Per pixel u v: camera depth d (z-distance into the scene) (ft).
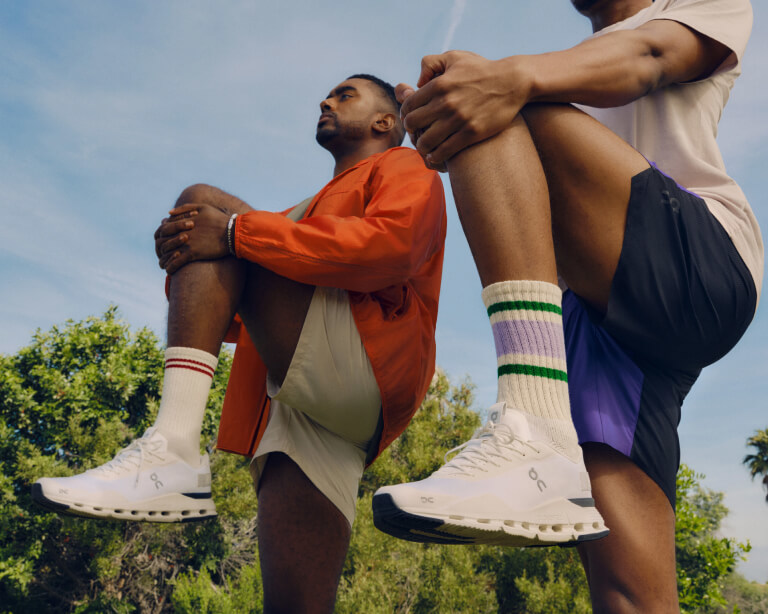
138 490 4.33
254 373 5.90
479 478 2.84
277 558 5.38
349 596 40.42
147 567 50.16
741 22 3.83
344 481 5.58
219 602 43.16
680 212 3.36
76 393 54.80
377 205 5.05
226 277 4.77
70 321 60.08
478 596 42.63
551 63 3.23
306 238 4.63
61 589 49.67
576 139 3.28
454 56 3.29
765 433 67.15
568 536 2.88
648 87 3.57
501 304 3.09
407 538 3.05
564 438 3.02
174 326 4.74
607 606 3.55
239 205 5.29
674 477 3.73
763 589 130.82
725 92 4.26
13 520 47.75
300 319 4.89
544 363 3.04
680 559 49.42
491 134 3.13
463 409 56.70
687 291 3.34
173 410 4.62
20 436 54.95
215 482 49.57
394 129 7.24
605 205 3.30
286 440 5.46
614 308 3.40
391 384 5.04
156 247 4.97
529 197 3.08
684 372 3.81
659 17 3.77
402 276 4.84
